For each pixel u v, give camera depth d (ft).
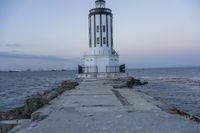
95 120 32.48
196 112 65.21
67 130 27.45
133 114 36.40
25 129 28.30
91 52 147.43
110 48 147.95
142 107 42.70
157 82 198.90
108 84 97.71
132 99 53.88
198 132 26.48
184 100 91.04
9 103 93.35
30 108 44.37
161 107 43.01
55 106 44.60
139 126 28.94
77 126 29.27
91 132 26.55
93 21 146.51
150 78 276.21
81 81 118.83
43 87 178.19
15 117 40.01
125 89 80.28
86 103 48.03
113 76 136.87
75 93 66.64
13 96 118.62
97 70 141.18
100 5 149.18
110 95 61.41
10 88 173.78
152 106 43.78
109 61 141.59
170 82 198.29
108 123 30.63
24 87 182.80
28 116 40.70
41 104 46.32
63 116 35.35
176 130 27.20
